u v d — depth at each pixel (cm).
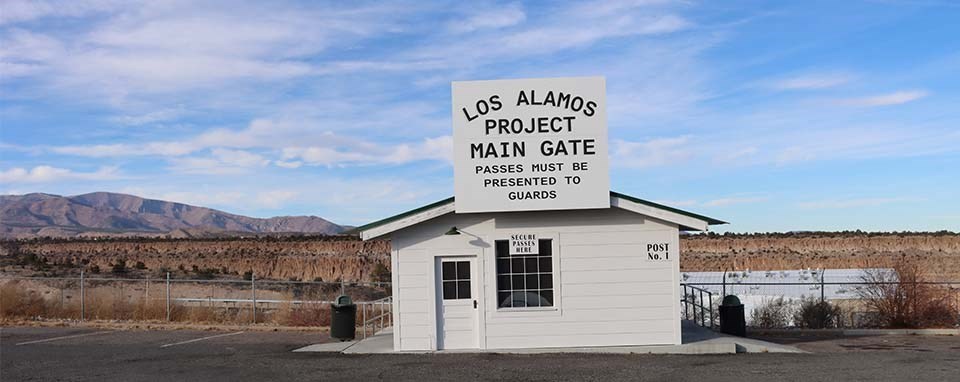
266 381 1487
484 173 1886
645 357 1786
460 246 1916
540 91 1895
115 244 8044
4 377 1539
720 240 7594
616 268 1909
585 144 1888
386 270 6269
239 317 2862
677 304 1894
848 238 7294
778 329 2356
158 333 2394
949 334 2262
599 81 1895
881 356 1772
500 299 1912
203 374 1571
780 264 6419
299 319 2684
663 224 1911
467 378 1512
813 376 1485
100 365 1697
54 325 2588
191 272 6000
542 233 1916
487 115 1895
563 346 1897
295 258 7150
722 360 1727
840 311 2423
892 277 2553
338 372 1590
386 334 2286
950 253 6450
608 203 1875
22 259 6300
